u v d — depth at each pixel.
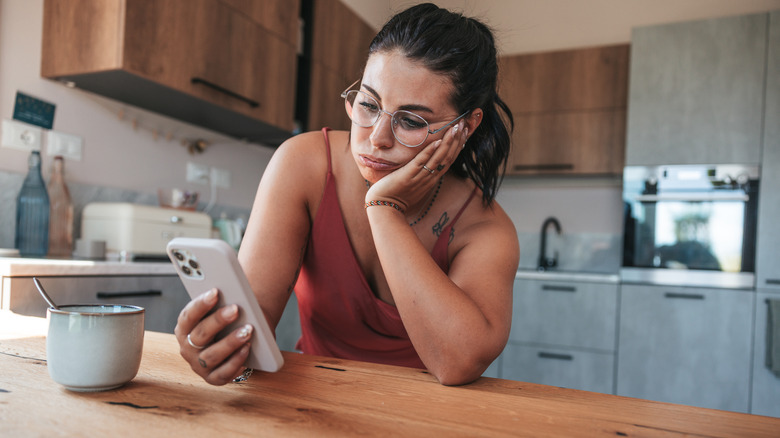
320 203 0.97
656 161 3.22
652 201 3.22
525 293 3.35
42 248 1.92
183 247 0.54
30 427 0.44
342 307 1.02
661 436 0.48
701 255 3.10
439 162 0.79
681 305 3.05
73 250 2.13
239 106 2.50
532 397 0.61
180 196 2.41
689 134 3.17
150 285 1.90
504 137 0.99
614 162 3.54
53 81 2.09
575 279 3.24
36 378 0.58
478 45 0.83
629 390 3.11
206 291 0.57
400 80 0.77
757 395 2.89
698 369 3.00
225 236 2.66
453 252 0.96
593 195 3.94
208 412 0.50
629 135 3.29
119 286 1.77
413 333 0.71
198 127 2.83
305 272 1.03
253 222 0.92
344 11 3.41
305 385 0.61
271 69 2.72
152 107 2.44
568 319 3.25
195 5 2.23
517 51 4.17
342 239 0.97
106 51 1.94
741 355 2.93
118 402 0.51
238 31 2.48
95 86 2.15
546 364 3.27
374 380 0.65
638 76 3.29
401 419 0.50
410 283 0.71
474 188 1.00
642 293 3.12
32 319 0.94
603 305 3.19
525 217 4.09
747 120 3.06
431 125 0.80
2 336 0.79
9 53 1.95
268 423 0.47
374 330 1.05
